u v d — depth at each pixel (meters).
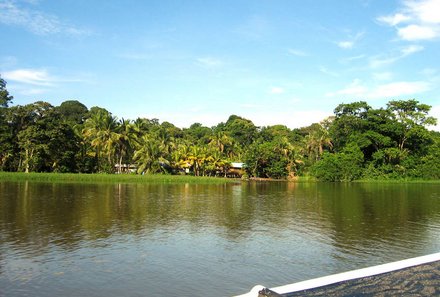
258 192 51.19
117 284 12.72
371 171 90.38
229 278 13.48
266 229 22.52
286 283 13.00
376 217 27.77
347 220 26.20
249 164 94.06
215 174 96.81
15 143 71.31
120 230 21.42
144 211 29.11
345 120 94.38
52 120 73.50
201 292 12.16
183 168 89.12
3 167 72.19
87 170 80.12
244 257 16.17
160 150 81.56
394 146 93.25
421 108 92.75
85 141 82.31
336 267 14.84
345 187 65.44
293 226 23.64
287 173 94.38
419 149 95.31
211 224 23.94
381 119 91.44
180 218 26.12
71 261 15.19
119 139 76.81
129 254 16.36
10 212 27.00
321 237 20.31
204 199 39.56
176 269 14.39
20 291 11.94
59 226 22.16
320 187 65.00
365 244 18.72
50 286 12.42
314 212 30.23
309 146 99.81
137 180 67.94
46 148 69.44
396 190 58.12
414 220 26.39
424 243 18.95
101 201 35.00
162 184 64.88
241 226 23.42
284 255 16.56
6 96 73.06
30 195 38.31
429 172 88.81
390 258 16.17
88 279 13.13
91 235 19.95
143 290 12.24
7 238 18.88
